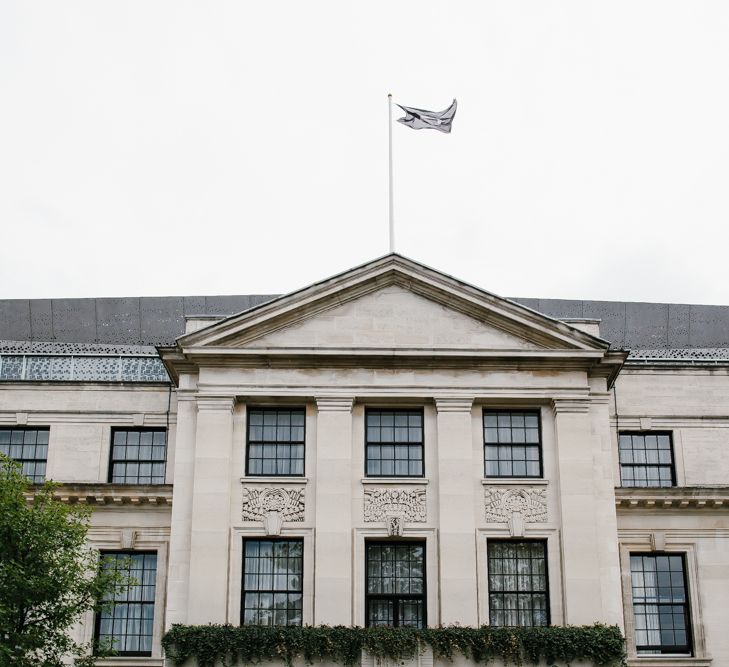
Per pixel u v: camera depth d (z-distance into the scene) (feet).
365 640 106.63
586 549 111.65
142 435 131.54
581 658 107.24
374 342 117.91
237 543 112.06
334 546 111.14
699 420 133.18
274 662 106.32
